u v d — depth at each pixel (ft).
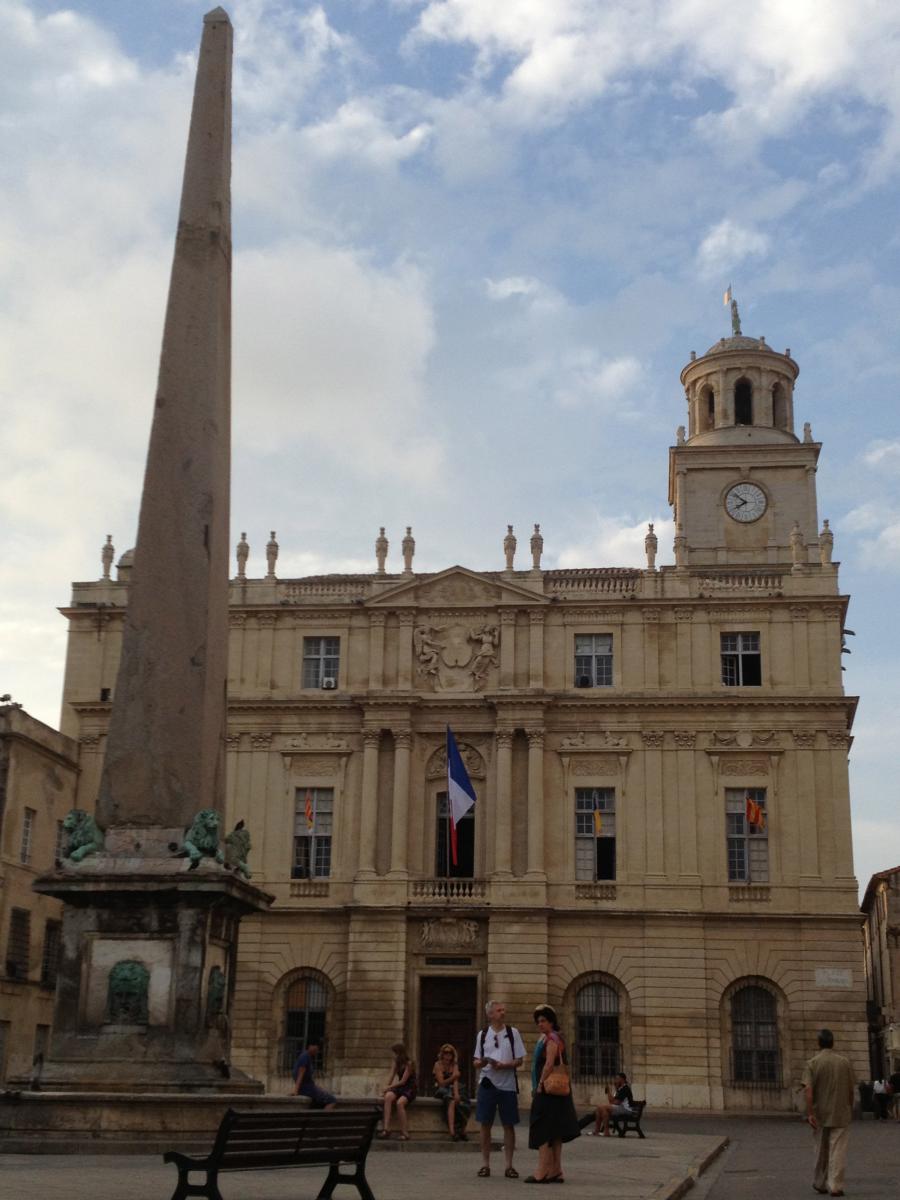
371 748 197.36
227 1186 56.95
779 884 188.55
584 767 195.62
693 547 230.27
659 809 192.44
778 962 186.29
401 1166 73.05
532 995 185.57
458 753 180.34
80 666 206.59
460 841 196.54
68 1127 68.49
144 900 75.31
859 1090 180.24
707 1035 183.93
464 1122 91.30
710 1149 104.42
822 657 195.21
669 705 194.80
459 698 197.57
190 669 79.20
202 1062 73.77
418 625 202.18
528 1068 183.01
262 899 81.41
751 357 245.65
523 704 195.52
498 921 188.55
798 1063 182.50
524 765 196.13
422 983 190.39
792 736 193.26
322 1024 192.24
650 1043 184.14
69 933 75.36
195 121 88.28
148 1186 54.08
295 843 197.77
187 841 76.18
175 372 83.71
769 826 191.01
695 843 190.49
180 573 80.48
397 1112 89.10
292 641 204.54
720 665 197.06
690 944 187.01
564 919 189.78
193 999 73.97
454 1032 188.96
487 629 200.64
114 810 77.51
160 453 82.33
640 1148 103.24
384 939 189.67
